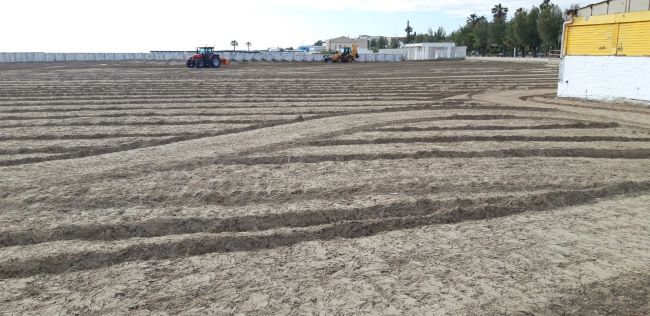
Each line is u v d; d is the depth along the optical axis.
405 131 10.88
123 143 9.81
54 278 4.32
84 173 7.54
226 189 6.72
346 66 47.03
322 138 10.19
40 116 13.35
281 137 10.25
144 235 5.30
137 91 20.28
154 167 7.90
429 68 41.34
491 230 5.32
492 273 4.34
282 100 17.00
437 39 108.56
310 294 4.00
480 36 80.69
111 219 5.61
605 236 5.14
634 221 5.57
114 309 3.79
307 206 6.03
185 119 12.81
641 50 15.09
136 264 4.56
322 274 4.34
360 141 9.81
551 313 3.73
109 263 4.61
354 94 19.05
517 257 4.65
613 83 16.02
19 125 11.94
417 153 8.73
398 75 31.41
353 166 7.98
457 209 5.80
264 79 27.64
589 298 3.93
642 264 4.50
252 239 5.05
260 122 12.25
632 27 15.24
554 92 19.58
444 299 3.92
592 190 6.59
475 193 6.56
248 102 16.50
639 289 4.07
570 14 17.19
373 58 67.50
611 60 15.95
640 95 15.29
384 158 8.55
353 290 4.06
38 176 7.39
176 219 5.60
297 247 4.91
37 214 5.79
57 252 4.73
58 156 8.80
